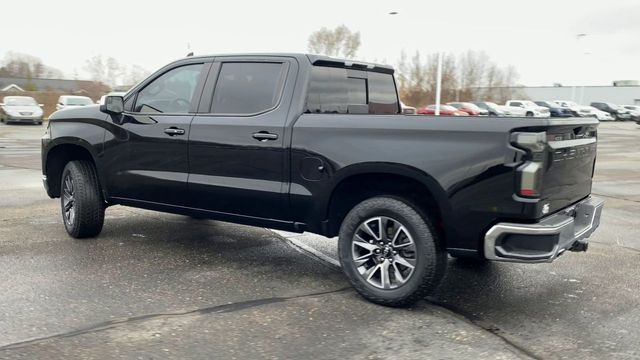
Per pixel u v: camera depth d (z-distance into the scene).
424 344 3.67
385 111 5.96
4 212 7.41
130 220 7.11
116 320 3.92
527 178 3.78
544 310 4.38
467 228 4.00
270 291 4.63
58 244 5.84
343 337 3.75
